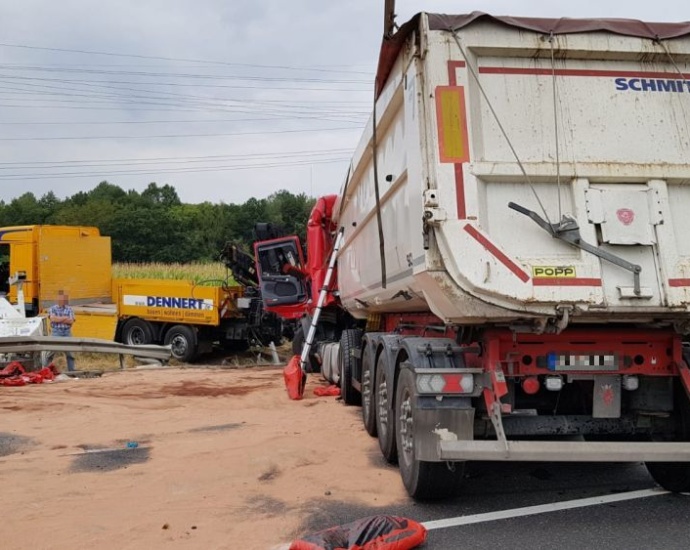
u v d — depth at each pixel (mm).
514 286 4496
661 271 4641
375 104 6547
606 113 4953
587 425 5301
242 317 17594
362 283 8594
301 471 6102
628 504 5270
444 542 4438
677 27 5051
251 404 10125
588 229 4676
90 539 4465
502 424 4938
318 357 12938
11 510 5074
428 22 4836
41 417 9047
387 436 6234
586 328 5047
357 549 3975
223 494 5457
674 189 4934
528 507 5195
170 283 17406
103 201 69375
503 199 4762
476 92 4852
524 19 4926
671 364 5121
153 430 8180
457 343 5258
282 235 14875
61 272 18516
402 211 5664
